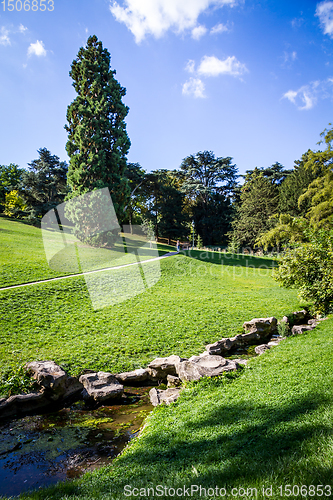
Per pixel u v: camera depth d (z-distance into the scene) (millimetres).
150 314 13289
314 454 2725
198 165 56750
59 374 6637
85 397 6539
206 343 10180
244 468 2805
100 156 24016
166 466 3389
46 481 3834
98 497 2922
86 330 10977
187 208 61188
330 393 4316
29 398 5988
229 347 9625
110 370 7934
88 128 25672
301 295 11523
